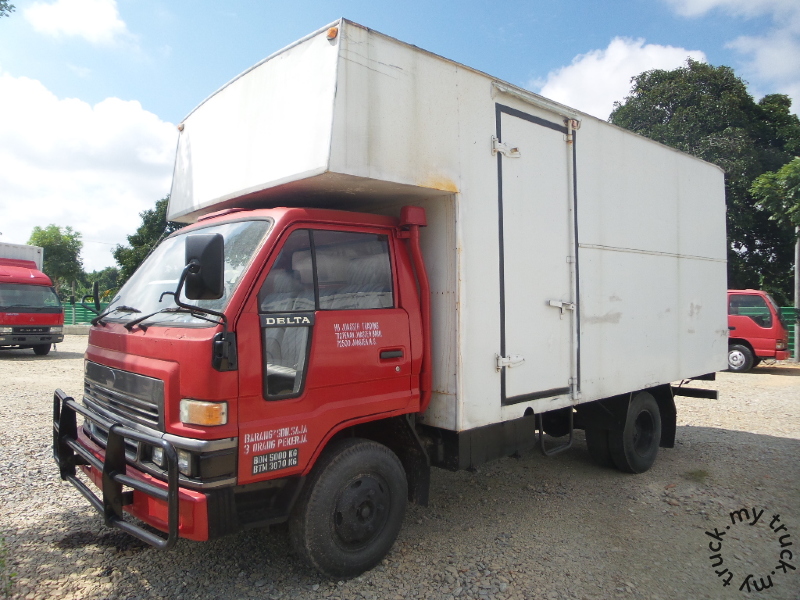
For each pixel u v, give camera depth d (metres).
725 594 3.38
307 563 3.24
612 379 5.16
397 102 3.49
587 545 4.00
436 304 3.90
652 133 19.14
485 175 4.04
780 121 19.83
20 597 3.14
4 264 16.47
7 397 8.81
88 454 3.35
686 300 6.28
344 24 3.22
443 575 3.50
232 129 3.99
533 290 4.39
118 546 3.79
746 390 11.16
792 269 20.16
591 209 5.00
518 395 4.22
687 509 4.72
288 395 3.09
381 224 3.73
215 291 2.73
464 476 5.56
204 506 2.75
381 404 3.53
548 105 4.57
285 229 3.25
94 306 4.40
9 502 4.48
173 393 2.90
